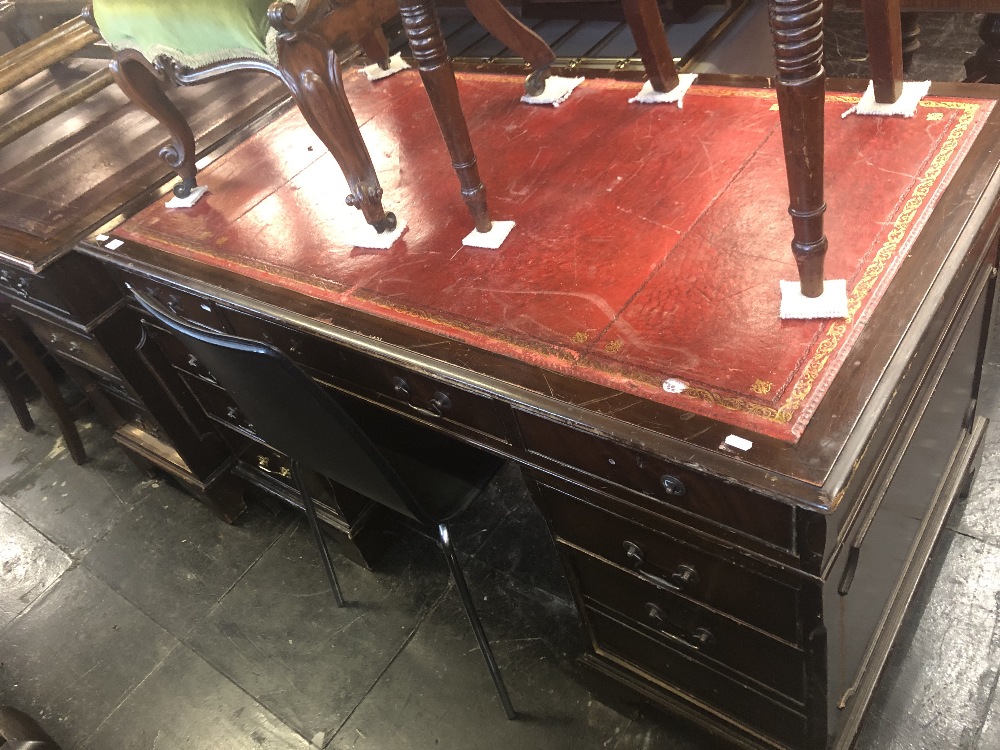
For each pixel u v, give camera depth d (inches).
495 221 47.3
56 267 59.7
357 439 41.9
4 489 88.9
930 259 35.6
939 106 43.6
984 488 60.4
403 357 40.9
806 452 30.4
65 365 75.5
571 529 44.0
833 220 39.2
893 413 34.1
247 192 59.7
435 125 59.7
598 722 55.8
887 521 42.1
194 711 63.7
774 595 36.4
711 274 39.1
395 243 49.1
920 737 50.0
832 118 45.6
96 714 65.5
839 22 90.2
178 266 53.9
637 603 45.6
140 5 51.8
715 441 31.9
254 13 47.5
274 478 71.9
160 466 78.2
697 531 36.0
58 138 79.6
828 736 43.8
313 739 59.7
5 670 70.6
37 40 70.8
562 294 40.9
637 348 36.7
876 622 47.2
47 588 77.0
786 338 34.9
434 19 39.0
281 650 66.3
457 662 61.9
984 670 51.7
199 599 72.2
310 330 45.3
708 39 71.1
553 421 36.2
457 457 52.7
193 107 74.7
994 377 66.5
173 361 66.6
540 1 80.8
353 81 69.6
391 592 68.2
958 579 56.2
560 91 57.1
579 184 48.1
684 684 49.5
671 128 50.2
